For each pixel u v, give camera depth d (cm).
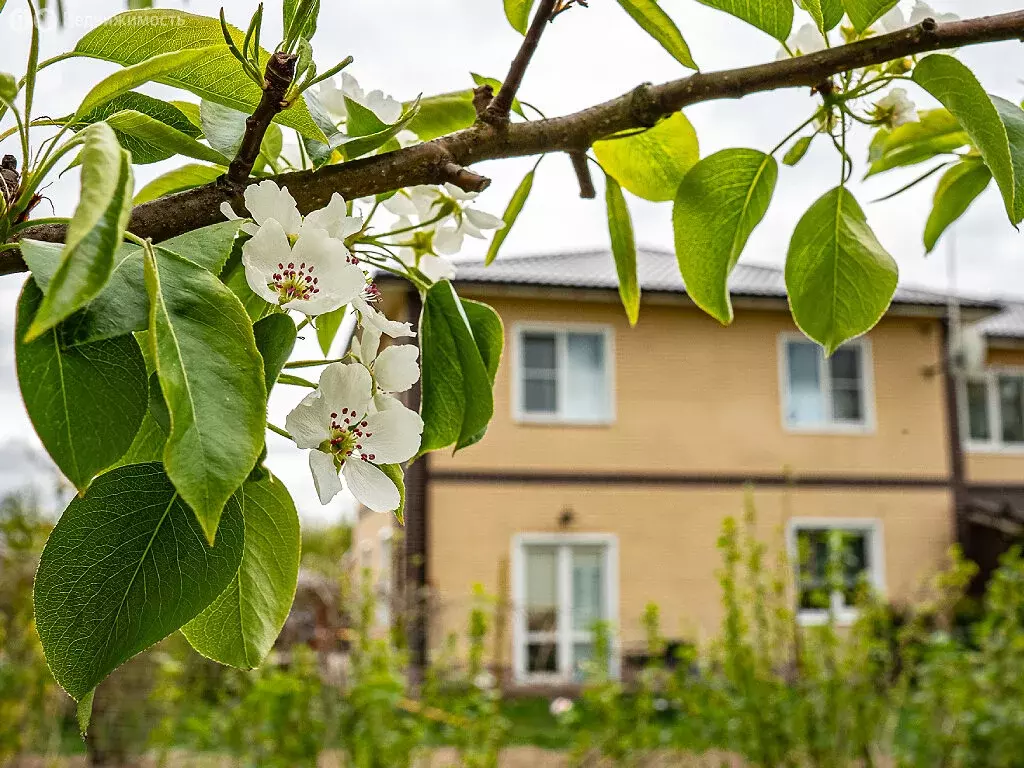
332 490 64
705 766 497
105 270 47
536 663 1118
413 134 95
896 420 1276
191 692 456
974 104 81
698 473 1199
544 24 81
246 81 72
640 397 1195
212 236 59
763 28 89
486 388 81
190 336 52
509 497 1150
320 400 65
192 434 49
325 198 74
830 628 486
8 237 59
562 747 740
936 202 111
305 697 408
